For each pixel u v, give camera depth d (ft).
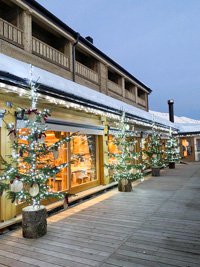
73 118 24.40
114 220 16.72
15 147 14.42
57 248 12.24
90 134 28.27
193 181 33.55
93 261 10.75
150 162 42.39
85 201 23.00
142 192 26.63
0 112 15.62
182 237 13.34
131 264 10.38
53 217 17.80
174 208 19.61
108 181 30.27
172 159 52.65
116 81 47.09
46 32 31.83
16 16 24.41
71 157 24.17
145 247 12.10
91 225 15.76
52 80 20.40
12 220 15.75
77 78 32.68
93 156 28.84
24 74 16.56
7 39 21.95
